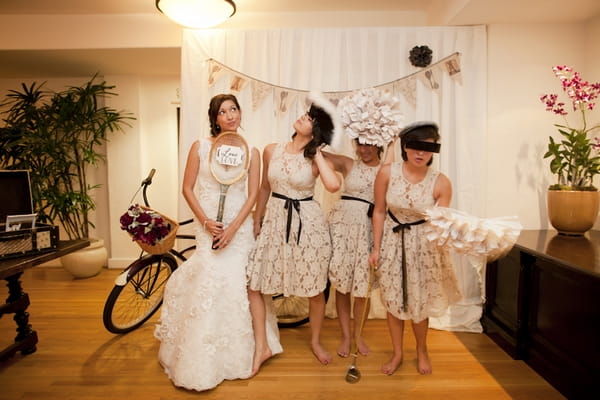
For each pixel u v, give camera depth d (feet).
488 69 8.20
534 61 8.14
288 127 8.41
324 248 6.17
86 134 11.91
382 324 8.31
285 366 6.43
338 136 5.82
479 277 8.07
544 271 6.09
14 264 5.25
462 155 8.20
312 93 6.03
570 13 7.61
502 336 7.03
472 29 8.17
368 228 6.38
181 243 9.54
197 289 5.79
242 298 6.01
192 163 6.14
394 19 9.70
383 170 5.84
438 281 5.69
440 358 6.73
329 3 9.20
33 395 5.56
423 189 5.58
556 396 5.61
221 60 8.46
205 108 8.48
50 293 10.12
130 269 7.33
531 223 8.34
